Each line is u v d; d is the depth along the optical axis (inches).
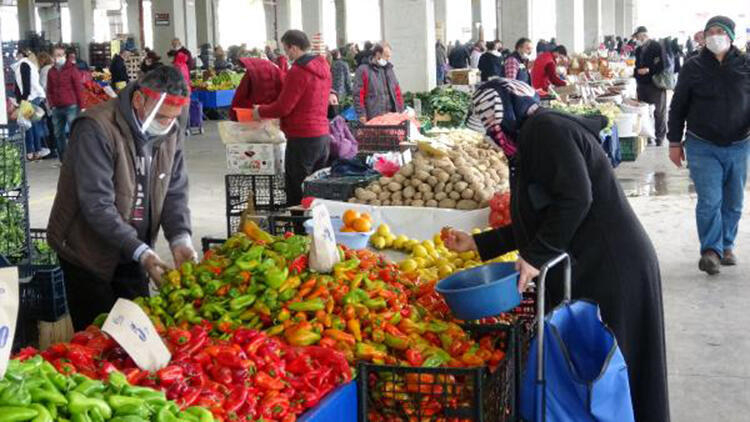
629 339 144.3
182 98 160.7
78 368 111.3
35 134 629.6
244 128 327.3
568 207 136.9
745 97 281.0
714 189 289.3
